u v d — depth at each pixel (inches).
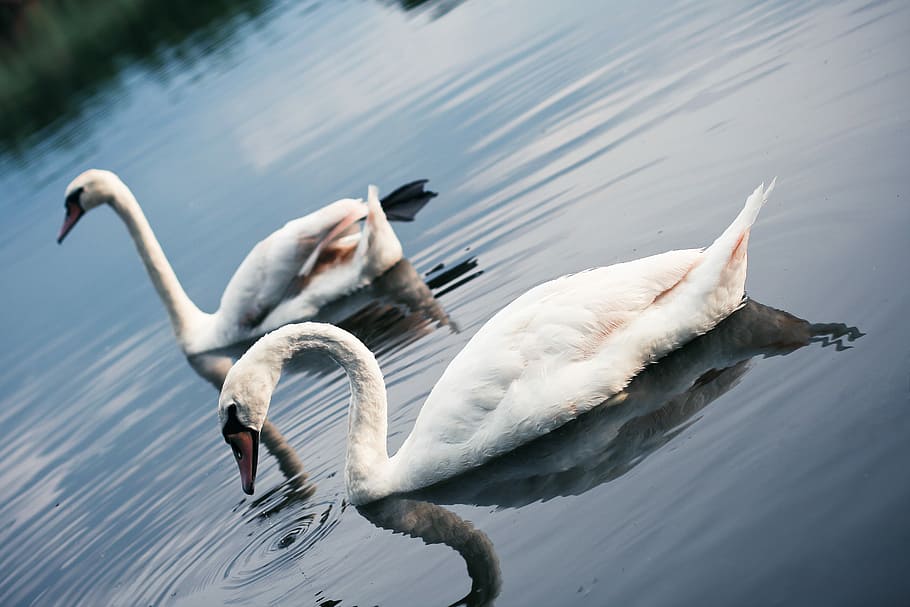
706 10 586.2
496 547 271.1
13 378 565.0
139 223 538.3
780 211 360.5
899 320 278.4
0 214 794.2
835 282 308.7
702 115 463.5
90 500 401.1
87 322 595.2
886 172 348.8
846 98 410.0
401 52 756.0
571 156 491.5
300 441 380.8
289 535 319.0
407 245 500.4
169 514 364.5
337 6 970.1
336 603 273.0
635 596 229.1
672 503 255.1
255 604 286.5
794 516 230.8
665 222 396.2
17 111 1159.6
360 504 321.1
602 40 616.1
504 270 424.5
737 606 213.6
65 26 1418.6
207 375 493.0
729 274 306.3
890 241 313.6
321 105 715.4
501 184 500.1
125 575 335.6
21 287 679.1
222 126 763.4
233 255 578.2
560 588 242.8
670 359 312.5
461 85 644.1
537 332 307.1
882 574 205.0
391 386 382.6
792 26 503.2
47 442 478.9
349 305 483.2
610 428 298.2
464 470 312.7
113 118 908.6
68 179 784.9
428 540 288.0
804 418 261.4
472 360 310.3
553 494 283.3
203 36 1082.1
